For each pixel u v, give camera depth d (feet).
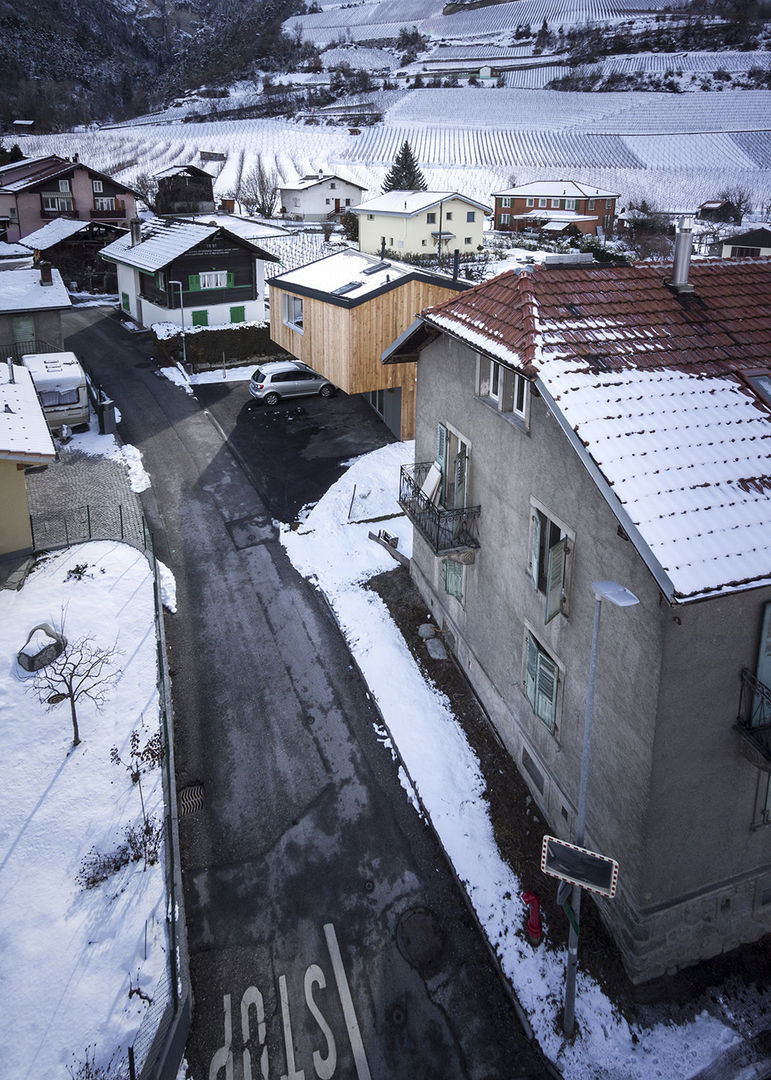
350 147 460.14
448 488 64.59
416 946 46.37
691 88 537.65
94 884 48.03
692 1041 41.83
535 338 43.65
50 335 130.41
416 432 72.23
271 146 467.11
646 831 39.78
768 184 378.12
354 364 101.24
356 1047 41.45
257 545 86.69
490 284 54.39
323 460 105.19
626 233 290.76
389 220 238.68
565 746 48.62
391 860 51.57
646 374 42.37
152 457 107.24
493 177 392.88
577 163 414.41
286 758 59.06
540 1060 41.19
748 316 47.83
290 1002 43.39
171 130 530.27
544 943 46.19
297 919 47.73
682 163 412.36
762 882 45.06
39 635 67.21
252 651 70.08
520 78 620.49
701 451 38.37
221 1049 41.27
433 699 64.39
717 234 272.72
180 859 50.88
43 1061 39.04
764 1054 41.39
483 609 60.59
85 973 43.09
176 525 90.43
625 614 39.40
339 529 88.28
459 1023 42.68
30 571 79.15
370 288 102.47
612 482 36.27
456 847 51.98
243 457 106.83
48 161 269.03
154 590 76.48
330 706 64.13
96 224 204.13
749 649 38.06
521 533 51.96
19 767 55.62
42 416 85.56
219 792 56.13
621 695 40.57
